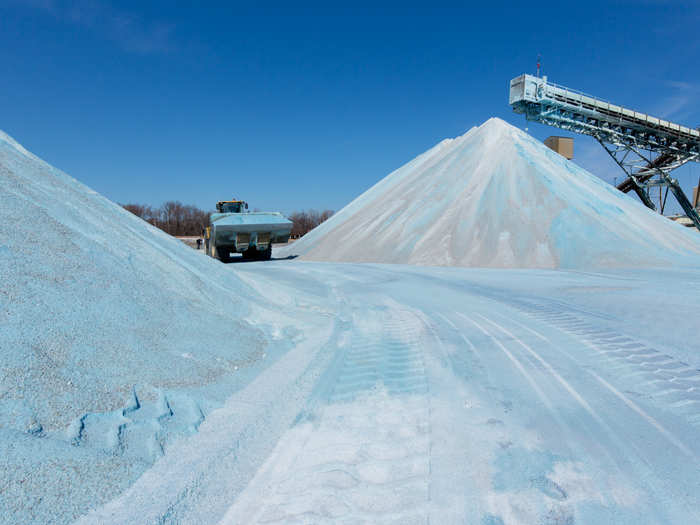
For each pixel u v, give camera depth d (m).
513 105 30.84
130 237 5.76
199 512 2.27
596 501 2.30
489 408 3.54
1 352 2.68
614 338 5.51
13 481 2.06
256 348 5.12
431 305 8.48
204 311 5.28
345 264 18.73
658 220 20.58
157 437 2.87
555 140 33.53
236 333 5.25
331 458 2.85
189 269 6.32
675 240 18.23
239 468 2.71
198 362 4.05
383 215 24.95
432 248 19.00
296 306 8.22
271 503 2.37
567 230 16.56
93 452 2.48
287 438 3.13
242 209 25.05
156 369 3.57
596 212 18.14
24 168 5.54
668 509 2.22
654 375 4.16
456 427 3.23
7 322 2.93
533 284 10.96
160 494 2.36
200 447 2.91
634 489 2.40
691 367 4.36
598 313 7.09
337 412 3.57
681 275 11.85
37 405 2.54
